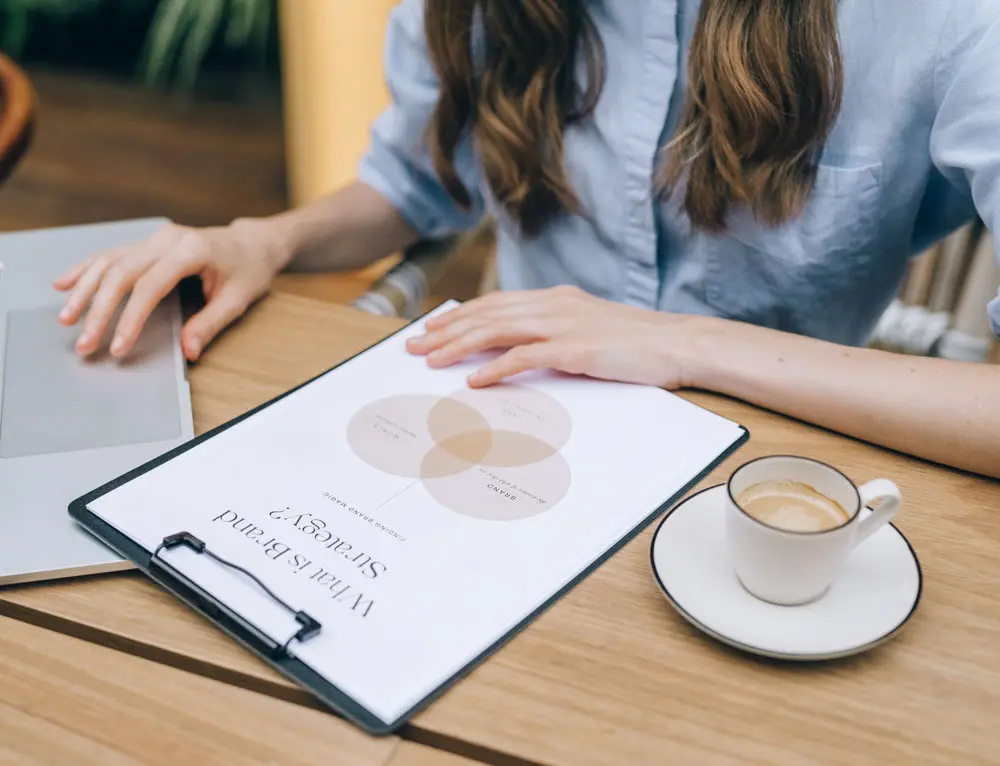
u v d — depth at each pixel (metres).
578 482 0.63
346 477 0.63
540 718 0.48
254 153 2.92
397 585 0.54
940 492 0.64
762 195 0.89
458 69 1.01
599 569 0.57
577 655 0.51
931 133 0.86
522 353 0.73
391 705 0.48
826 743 0.47
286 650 0.50
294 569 0.55
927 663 0.51
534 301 0.80
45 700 0.49
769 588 0.53
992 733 0.48
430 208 1.19
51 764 0.46
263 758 0.46
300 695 0.49
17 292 0.84
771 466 0.55
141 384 0.73
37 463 0.64
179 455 0.64
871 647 0.51
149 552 0.56
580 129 0.99
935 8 0.80
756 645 0.50
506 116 0.99
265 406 0.70
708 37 0.84
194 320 0.80
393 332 0.81
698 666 0.51
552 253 1.09
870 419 0.67
